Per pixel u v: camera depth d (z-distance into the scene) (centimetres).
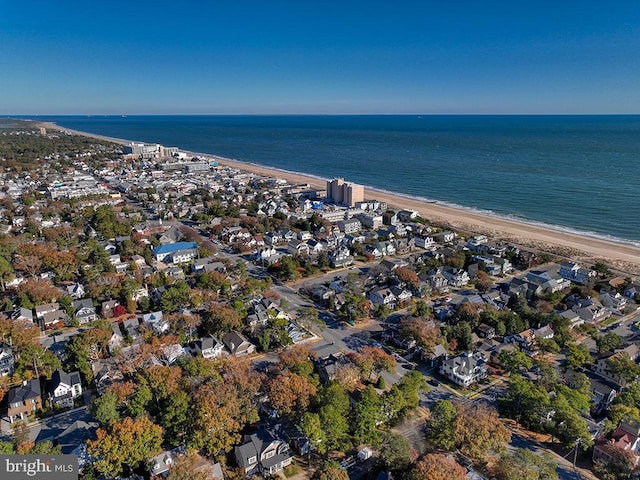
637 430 7206
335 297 12100
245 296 12219
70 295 11800
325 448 6900
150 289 12412
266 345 9875
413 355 9912
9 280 12494
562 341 10244
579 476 6731
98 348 9338
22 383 8188
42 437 7238
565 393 7994
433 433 7112
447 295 12938
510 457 6625
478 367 9044
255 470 6662
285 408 7231
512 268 15062
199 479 5875
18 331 9306
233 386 7419
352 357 8856
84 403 8106
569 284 13450
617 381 8875
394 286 12731
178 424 6825
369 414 7144
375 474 6550
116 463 6206
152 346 9162
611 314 11838
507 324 10669
